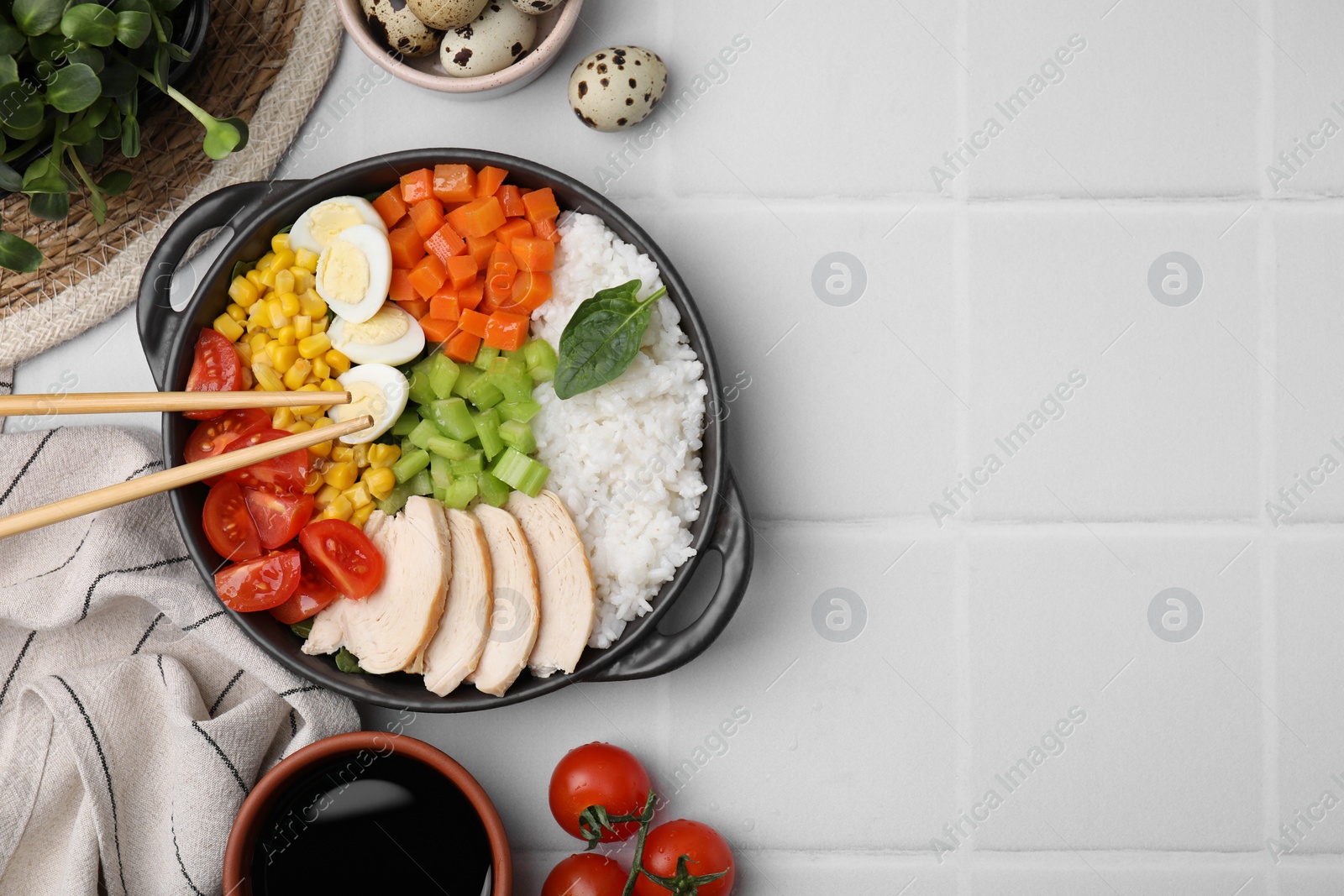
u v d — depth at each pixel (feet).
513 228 2.57
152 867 2.60
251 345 2.58
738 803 2.69
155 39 2.51
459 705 2.51
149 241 2.65
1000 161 2.71
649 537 2.58
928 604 2.71
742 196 2.70
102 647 2.65
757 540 2.70
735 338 2.70
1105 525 2.71
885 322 2.71
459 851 2.54
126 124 2.51
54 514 2.42
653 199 2.70
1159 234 2.72
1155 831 2.71
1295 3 2.71
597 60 2.59
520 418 2.59
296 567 2.52
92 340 2.69
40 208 2.51
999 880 2.71
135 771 2.60
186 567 2.63
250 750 2.59
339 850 2.53
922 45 2.70
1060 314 2.72
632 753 2.69
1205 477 2.71
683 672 2.69
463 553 2.55
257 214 2.53
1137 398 2.72
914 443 2.71
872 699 2.70
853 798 2.70
